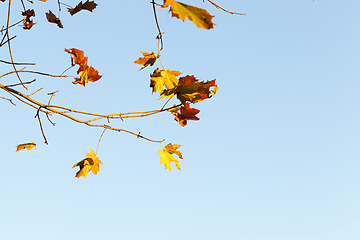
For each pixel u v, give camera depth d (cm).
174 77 230
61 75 237
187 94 221
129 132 251
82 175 259
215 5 191
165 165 262
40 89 236
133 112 236
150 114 238
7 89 225
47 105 231
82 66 237
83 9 266
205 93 219
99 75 245
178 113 238
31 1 266
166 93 221
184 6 140
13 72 230
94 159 260
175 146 268
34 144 263
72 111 233
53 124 241
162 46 216
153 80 224
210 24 142
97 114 234
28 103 230
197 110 231
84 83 243
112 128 242
